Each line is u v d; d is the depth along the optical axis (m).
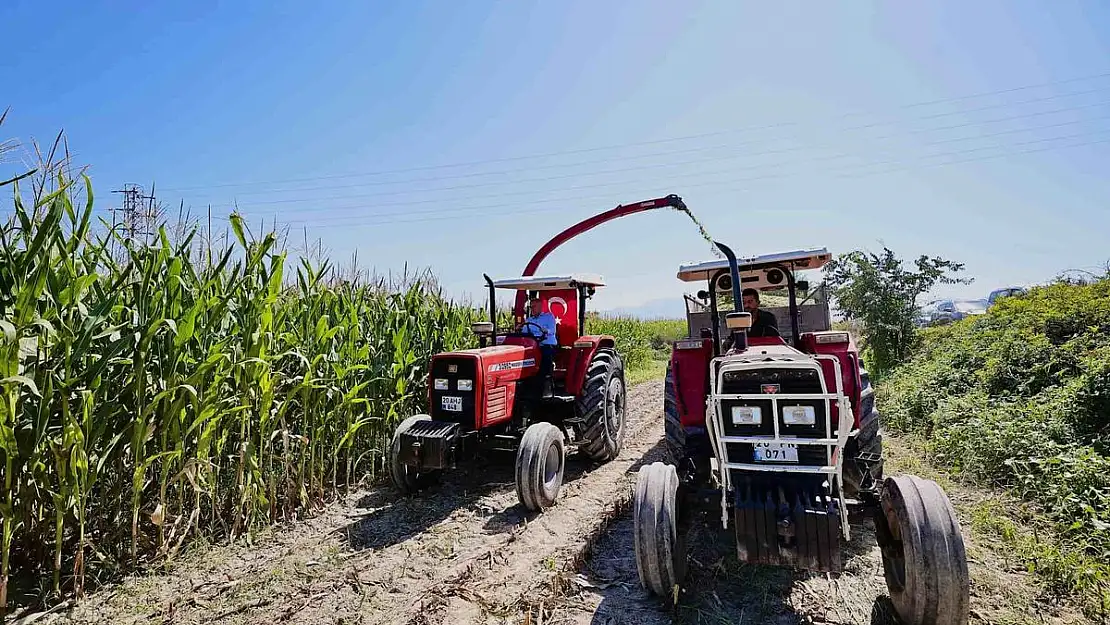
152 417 3.57
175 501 4.04
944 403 6.57
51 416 3.28
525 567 3.58
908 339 11.27
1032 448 4.67
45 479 3.07
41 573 3.35
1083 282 10.30
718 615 2.92
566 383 5.73
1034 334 7.88
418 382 6.16
